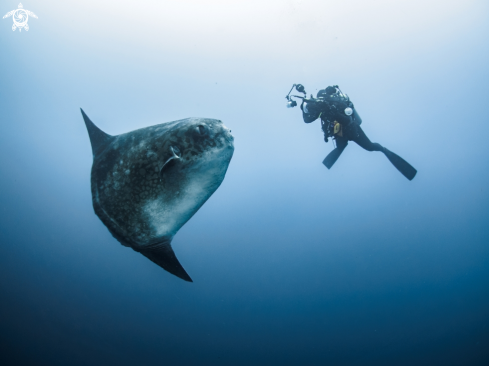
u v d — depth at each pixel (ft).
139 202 3.77
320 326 35.37
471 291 37.47
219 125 4.10
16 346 25.61
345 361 30.40
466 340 30.45
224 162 4.03
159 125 4.21
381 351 31.24
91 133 4.46
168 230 3.89
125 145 4.01
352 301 39.63
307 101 15.43
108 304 32.55
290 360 30.45
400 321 35.09
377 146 18.60
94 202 3.84
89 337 28.35
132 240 3.80
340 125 15.56
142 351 28.02
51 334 27.55
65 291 33.19
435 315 34.99
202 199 3.97
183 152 3.84
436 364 28.76
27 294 31.91
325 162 20.61
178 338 30.60
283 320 36.17
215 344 30.83
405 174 18.70
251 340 32.24
